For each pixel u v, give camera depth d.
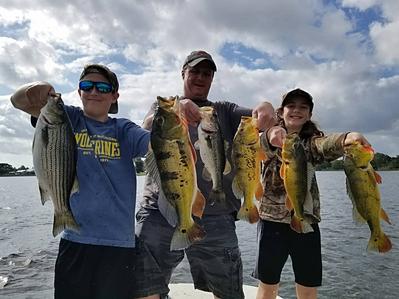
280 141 1.51
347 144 1.40
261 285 1.72
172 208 1.28
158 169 1.29
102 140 1.44
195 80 1.70
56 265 1.38
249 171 1.42
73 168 1.27
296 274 1.71
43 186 1.23
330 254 4.45
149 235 1.58
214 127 1.39
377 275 3.65
